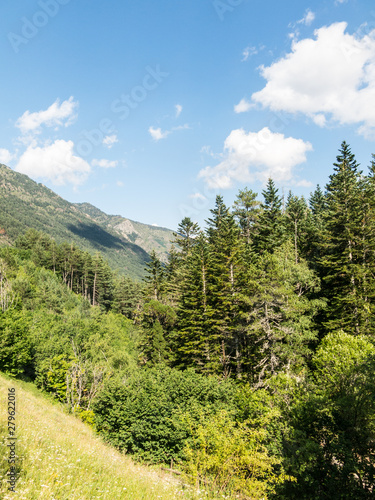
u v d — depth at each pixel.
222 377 29.05
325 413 13.89
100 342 46.06
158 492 8.16
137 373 26.39
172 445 18.69
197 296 34.31
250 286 27.72
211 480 10.73
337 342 21.92
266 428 14.09
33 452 7.00
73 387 30.94
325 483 11.83
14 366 34.12
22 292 63.12
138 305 88.00
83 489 6.25
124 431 19.92
